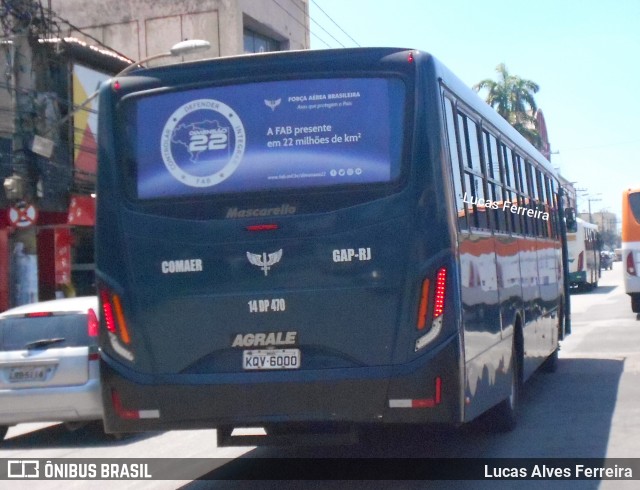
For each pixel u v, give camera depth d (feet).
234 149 23.08
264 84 23.12
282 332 22.45
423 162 22.33
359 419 22.09
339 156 22.62
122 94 23.88
